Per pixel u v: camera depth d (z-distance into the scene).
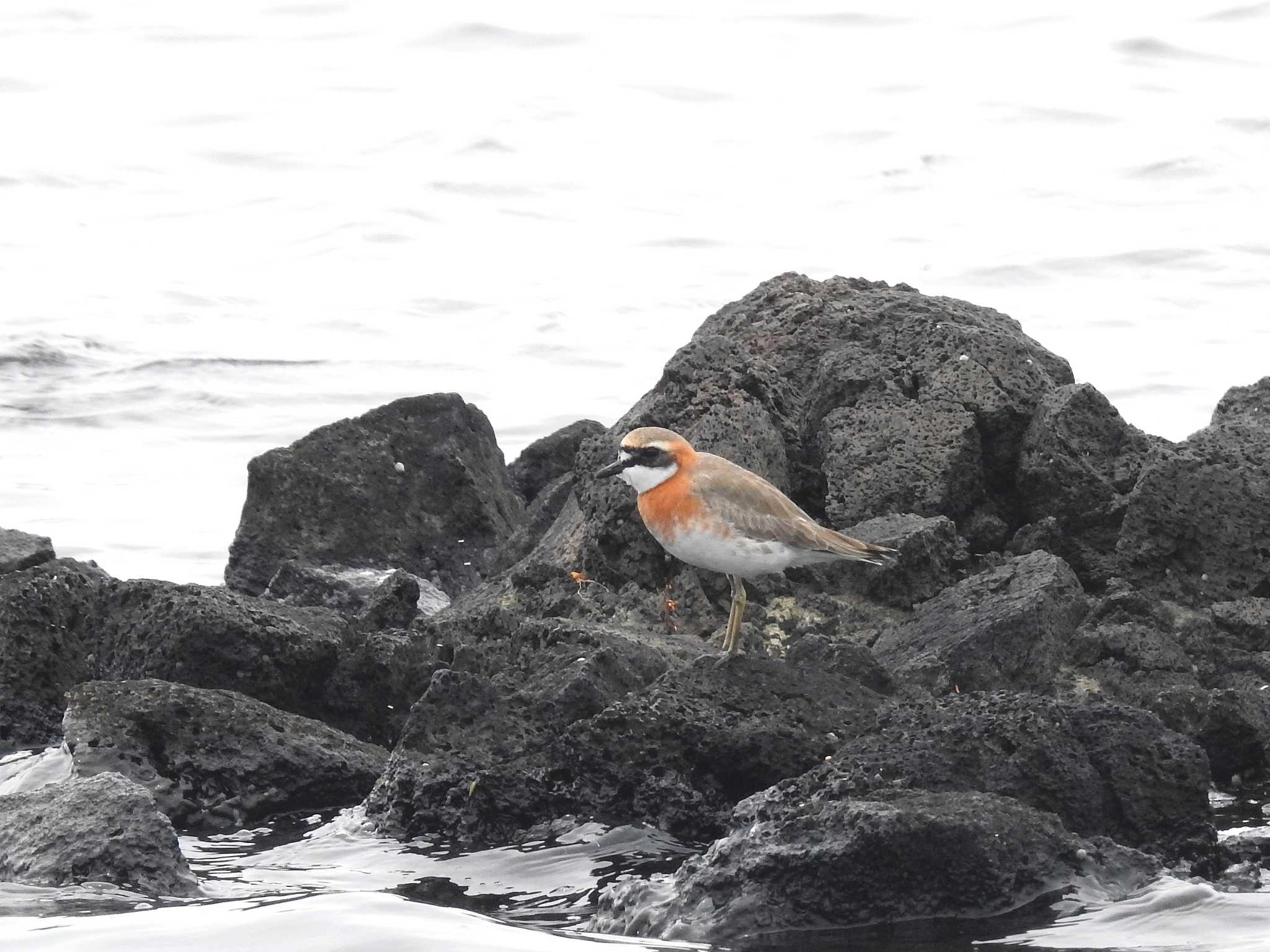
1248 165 47.03
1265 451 17.12
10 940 10.53
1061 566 15.98
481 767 12.94
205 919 10.94
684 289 39.38
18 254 41.94
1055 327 35.50
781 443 18.02
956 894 10.66
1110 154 48.47
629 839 12.52
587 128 52.75
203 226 45.00
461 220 45.19
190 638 14.89
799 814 11.10
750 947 10.34
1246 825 12.95
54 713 15.64
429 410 21.67
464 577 21.11
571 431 23.62
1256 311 36.16
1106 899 10.77
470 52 61.12
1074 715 12.06
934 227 43.59
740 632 15.88
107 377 32.84
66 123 53.56
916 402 18.16
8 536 18.23
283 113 54.84
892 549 15.49
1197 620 15.93
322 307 38.19
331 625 15.75
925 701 12.53
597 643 14.24
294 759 13.67
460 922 10.95
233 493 26.23
